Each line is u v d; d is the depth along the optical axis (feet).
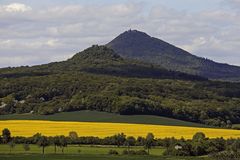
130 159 533.96
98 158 536.01
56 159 520.01
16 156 545.03
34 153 581.12
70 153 583.58
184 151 604.90
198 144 617.21
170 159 549.54
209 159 567.59
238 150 610.24
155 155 588.09
